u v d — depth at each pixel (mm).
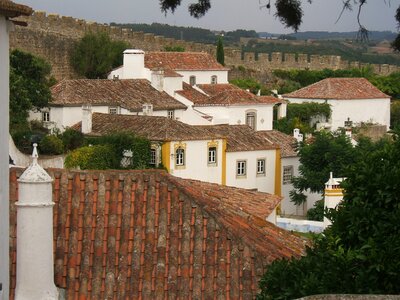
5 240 16719
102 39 102438
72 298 17750
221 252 18578
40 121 72625
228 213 20594
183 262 18391
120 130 65812
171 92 86938
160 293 17875
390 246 13133
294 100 102688
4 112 16422
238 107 84875
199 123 80812
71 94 74938
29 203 17141
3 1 15414
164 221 19188
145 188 19906
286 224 38062
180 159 64625
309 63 122750
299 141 70750
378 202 13844
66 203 19359
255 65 121750
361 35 16062
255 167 68812
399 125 16047
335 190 37188
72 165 60469
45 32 102688
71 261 18266
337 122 100188
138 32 114750
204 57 103250
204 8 18016
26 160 49531
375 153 14641
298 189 66375
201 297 17797
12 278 17625
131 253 18531
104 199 19547
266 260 18375
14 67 71438
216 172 66562
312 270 13461
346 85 103250
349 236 13836
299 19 17297
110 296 17812
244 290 17828
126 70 90750
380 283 13070
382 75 118562
